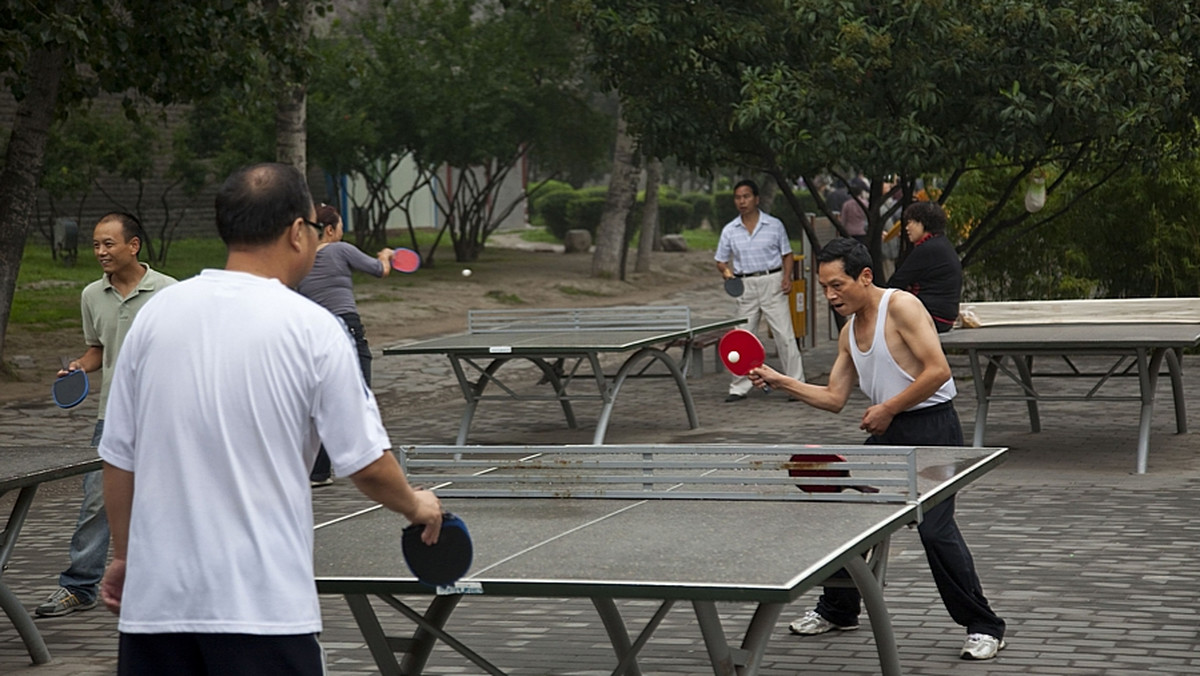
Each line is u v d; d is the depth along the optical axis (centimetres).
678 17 1284
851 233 1877
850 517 390
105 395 629
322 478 924
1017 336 933
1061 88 1201
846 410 1204
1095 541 693
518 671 524
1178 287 1545
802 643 545
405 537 313
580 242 3725
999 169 1580
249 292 302
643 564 338
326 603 629
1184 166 1491
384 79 2816
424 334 2023
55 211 2892
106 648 575
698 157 1373
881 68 1220
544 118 2914
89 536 634
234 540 294
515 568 340
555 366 1153
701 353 1498
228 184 312
